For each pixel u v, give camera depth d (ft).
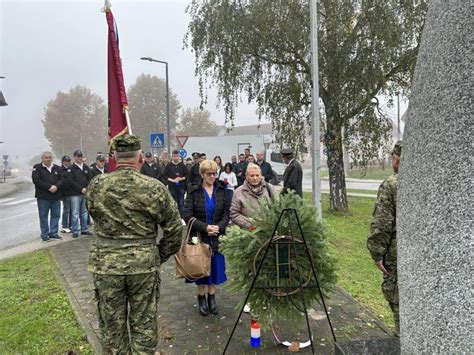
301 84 39.50
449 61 5.82
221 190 15.10
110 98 14.35
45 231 29.86
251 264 11.44
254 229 11.66
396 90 39.04
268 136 77.71
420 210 6.09
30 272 21.22
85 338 12.98
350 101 36.55
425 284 5.96
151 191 9.59
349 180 98.07
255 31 37.70
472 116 5.59
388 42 33.30
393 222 10.69
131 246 9.40
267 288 11.08
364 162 39.47
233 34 38.65
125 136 9.92
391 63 35.24
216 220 14.71
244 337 12.98
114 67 14.35
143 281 9.50
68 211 33.76
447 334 5.65
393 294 11.06
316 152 30.86
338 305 15.65
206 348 12.25
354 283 18.71
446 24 5.93
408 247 6.34
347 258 23.62
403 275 6.46
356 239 28.78
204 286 15.07
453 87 5.76
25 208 54.65
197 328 13.75
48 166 29.84
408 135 6.56
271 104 40.83
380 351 8.09
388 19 33.27
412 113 6.47
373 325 13.79
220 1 39.11
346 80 35.73
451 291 5.62
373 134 38.32
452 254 5.64
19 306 16.10
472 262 5.48
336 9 34.58
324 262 11.43
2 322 14.48
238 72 40.57
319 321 14.11
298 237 11.32
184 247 13.85
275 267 11.43
